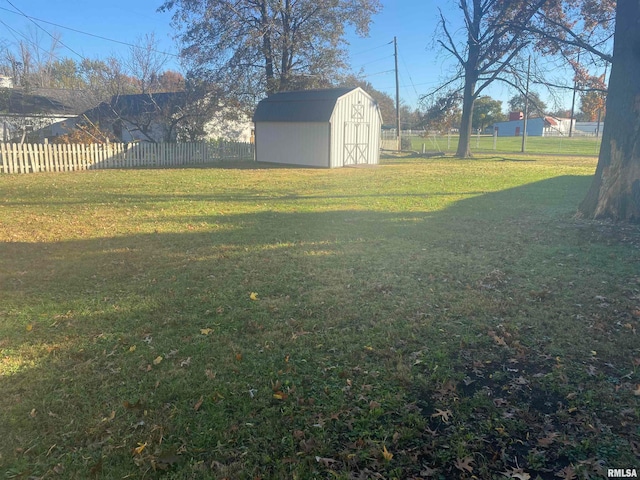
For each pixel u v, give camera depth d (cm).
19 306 489
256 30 2802
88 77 3647
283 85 3008
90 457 268
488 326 438
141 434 287
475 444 279
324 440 282
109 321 452
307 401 321
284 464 263
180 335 422
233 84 2852
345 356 382
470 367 368
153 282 563
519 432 291
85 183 1537
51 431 291
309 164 2403
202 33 2853
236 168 2222
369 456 269
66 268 619
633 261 640
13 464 262
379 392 332
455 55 3167
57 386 340
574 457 268
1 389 336
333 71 3105
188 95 2727
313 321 449
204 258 668
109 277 583
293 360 377
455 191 1404
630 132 861
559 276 582
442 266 629
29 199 1188
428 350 393
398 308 482
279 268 618
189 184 1545
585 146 4581
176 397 327
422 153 3528
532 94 2991
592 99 2459
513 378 352
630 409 309
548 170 2127
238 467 261
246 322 448
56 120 2925
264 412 309
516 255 682
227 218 964
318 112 2312
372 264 639
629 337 412
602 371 359
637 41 825
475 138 6794
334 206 1125
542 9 1602
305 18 2956
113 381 347
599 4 1545
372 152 2603
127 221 927
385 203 1170
